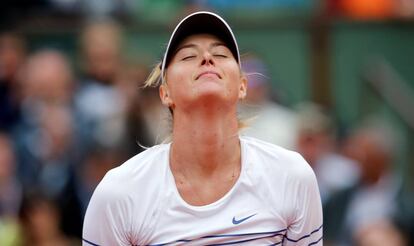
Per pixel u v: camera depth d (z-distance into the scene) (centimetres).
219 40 1322
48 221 2573
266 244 1323
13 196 2673
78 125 2792
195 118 1305
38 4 3172
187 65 1304
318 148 2731
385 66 3136
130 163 1351
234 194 1319
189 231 1306
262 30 3112
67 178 2686
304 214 1357
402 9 3209
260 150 1351
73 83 2961
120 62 2900
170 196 1316
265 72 2953
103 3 3148
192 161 1322
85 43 3002
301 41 3119
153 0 3169
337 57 3128
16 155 2781
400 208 2688
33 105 2856
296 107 3089
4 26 3131
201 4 3158
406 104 3116
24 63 2992
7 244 2531
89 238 1370
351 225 2605
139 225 1323
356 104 3128
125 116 2691
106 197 1334
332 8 3175
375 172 2700
